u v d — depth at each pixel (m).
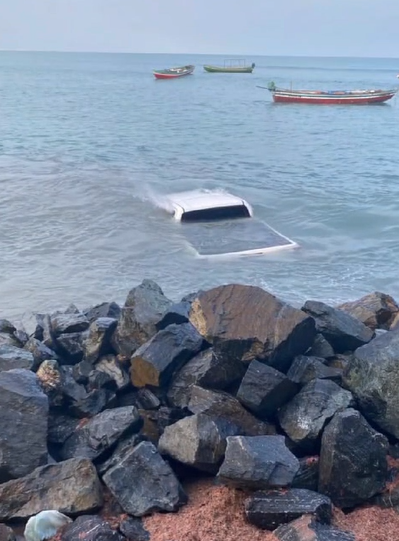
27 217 20.09
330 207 22.25
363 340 8.79
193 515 6.36
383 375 7.37
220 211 20.14
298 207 22.25
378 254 17.55
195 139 41.41
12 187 23.86
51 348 9.49
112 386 8.37
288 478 6.36
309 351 8.42
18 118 50.25
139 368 8.14
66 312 11.43
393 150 38.66
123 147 36.66
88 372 8.59
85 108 61.28
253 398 7.41
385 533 6.14
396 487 6.72
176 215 19.94
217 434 6.91
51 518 6.35
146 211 20.78
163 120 52.78
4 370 8.44
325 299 14.42
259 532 6.10
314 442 7.08
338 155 36.06
